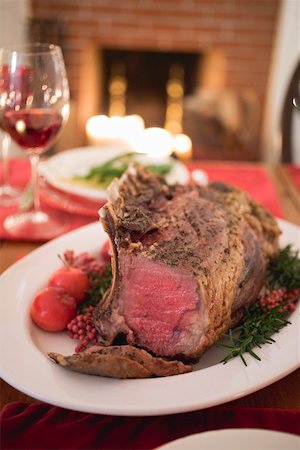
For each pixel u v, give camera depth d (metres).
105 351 0.53
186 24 2.09
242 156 2.15
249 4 2.05
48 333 0.61
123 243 0.57
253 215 0.70
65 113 0.80
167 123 2.32
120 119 2.12
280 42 2.06
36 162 0.84
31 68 0.75
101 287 0.66
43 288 0.66
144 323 0.58
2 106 0.76
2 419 0.50
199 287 0.55
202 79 2.26
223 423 0.50
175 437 0.49
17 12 1.99
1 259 0.75
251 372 0.52
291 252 0.73
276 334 0.57
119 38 2.11
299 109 1.07
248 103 2.12
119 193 0.64
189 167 1.03
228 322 0.59
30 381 0.51
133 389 0.50
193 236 0.60
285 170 1.03
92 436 0.49
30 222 0.83
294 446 0.43
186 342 0.57
